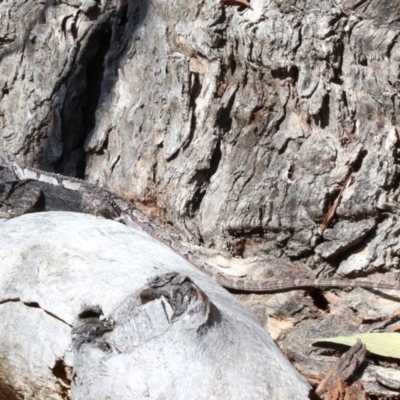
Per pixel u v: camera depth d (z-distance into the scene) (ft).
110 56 24.11
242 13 20.71
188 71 21.67
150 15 23.17
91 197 22.95
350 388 14.96
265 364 12.66
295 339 17.65
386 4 18.71
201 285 14.87
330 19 19.11
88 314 13.24
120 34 24.13
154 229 21.16
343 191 19.11
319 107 19.42
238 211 20.35
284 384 12.47
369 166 18.78
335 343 16.96
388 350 15.65
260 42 20.01
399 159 18.74
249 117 20.68
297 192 19.57
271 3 20.24
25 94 25.96
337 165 19.30
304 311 18.42
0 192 25.76
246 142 20.80
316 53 19.25
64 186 24.26
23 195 25.05
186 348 12.39
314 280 18.20
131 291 13.74
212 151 21.16
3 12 26.45
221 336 12.72
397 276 18.58
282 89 20.20
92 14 24.76
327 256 19.21
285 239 19.88
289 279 18.62
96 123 24.49
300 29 19.47
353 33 18.99
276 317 18.49
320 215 19.25
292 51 19.57
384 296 18.29
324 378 15.43
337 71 19.34
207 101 21.42
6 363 14.70
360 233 18.79
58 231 15.92
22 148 26.07
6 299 14.73
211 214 21.04
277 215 19.84
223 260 20.21
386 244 18.58
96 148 24.53
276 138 20.31
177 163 21.81
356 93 19.07
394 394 14.92
